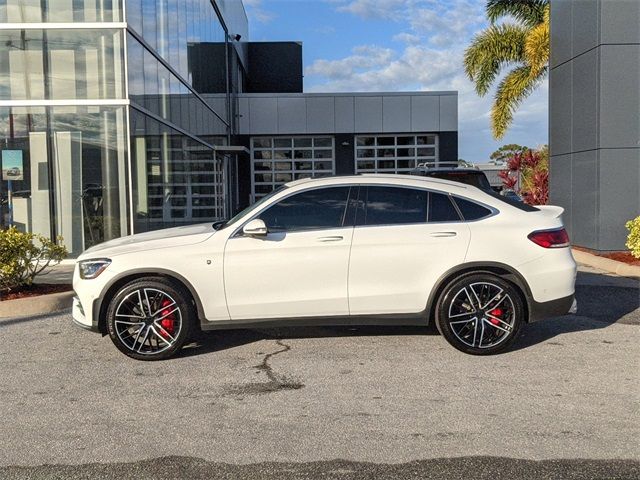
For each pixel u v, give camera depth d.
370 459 3.92
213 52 21.33
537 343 6.45
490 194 6.37
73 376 5.55
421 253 5.95
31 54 11.66
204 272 5.88
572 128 13.47
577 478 3.67
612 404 4.78
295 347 6.35
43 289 8.92
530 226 6.09
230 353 6.18
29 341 6.71
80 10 11.54
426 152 27.11
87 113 11.66
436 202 6.17
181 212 15.77
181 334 5.90
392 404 4.81
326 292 5.95
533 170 21.47
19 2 11.59
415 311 6.01
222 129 23.27
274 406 4.80
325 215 6.09
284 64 35.34
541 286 5.99
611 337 6.68
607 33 12.09
